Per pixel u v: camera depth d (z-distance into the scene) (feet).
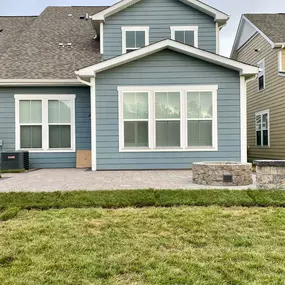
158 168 29.76
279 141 40.78
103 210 14.67
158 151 29.78
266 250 9.73
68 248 9.97
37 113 33.73
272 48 40.11
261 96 46.83
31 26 43.32
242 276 7.97
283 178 18.57
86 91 34.06
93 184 21.17
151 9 36.52
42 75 33.19
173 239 10.80
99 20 35.83
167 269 8.39
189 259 9.05
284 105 39.09
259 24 44.96
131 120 29.84
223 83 29.84
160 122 29.89
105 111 29.78
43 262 8.87
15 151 31.58
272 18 47.29
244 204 15.55
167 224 12.44
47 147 33.71
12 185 21.09
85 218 13.35
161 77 29.84
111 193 17.22
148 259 9.05
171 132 29.91
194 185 20.63
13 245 10.26
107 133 29.78
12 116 33.42
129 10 36.52
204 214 13.79
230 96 29.84
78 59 36.47
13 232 11.60
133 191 17.60
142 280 7.77
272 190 17.78
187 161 29.76
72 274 8.11
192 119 29.84
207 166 20.92
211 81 29.84
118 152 29.78
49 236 11.16
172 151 29.78
